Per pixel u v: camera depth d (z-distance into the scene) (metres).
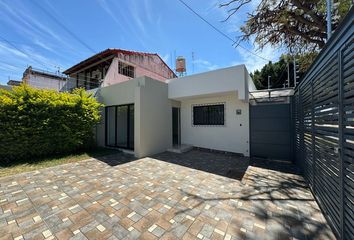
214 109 8.54
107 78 10.87
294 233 2.52
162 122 8.23
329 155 2.69
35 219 2.79
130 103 8.08
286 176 4.97
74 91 8.45
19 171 5.19
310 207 3.24
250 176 4.96
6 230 2.51
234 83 6.55
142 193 3.79
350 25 1.91
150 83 7.59
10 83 14.27
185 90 7.94
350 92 1.99
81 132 7.88
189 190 3.96
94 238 2.36
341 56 2.19
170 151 8.31
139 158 6.98
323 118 2.95
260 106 7.26
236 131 7.80
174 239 2.37
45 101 6.71
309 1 5.29
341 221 2.22
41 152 6.86
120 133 8.83
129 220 2.79
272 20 6.12
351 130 2.03
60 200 3.43
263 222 2.77
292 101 6.55
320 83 3.05
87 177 4.77
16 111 6.14
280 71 17.36
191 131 9.28
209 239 2.37
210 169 5.60
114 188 4.04
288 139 6.68
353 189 1.99
